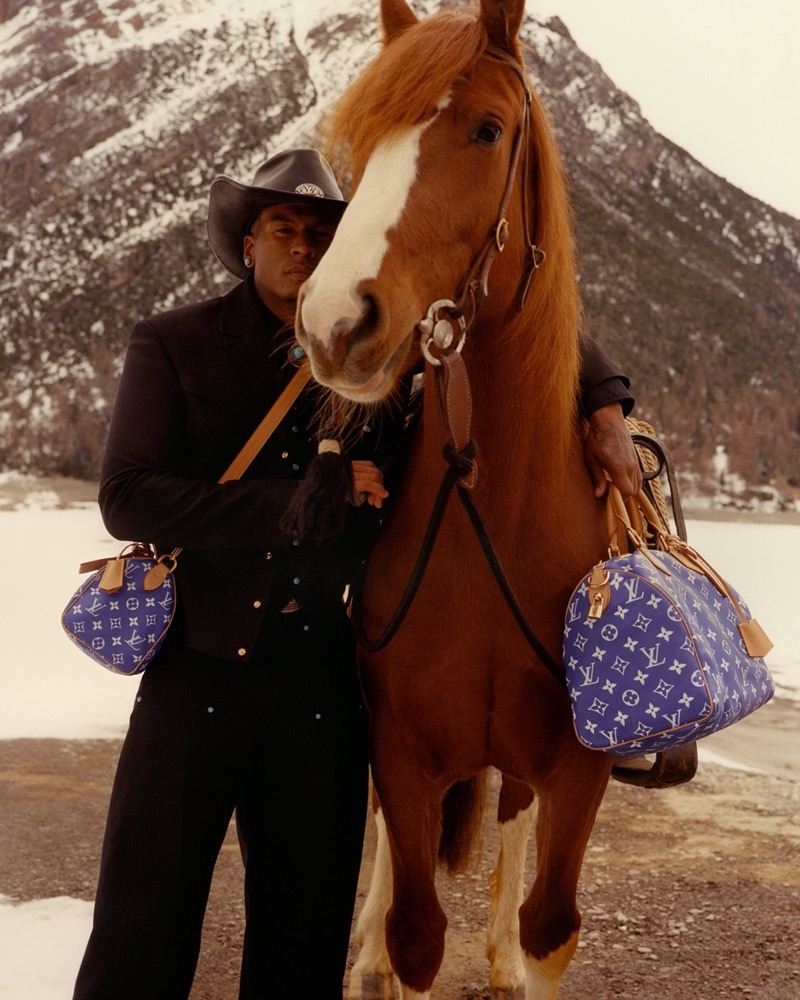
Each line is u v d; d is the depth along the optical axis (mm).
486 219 1754
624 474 2133
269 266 2076
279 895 2080
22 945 2873
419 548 2070
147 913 1952
